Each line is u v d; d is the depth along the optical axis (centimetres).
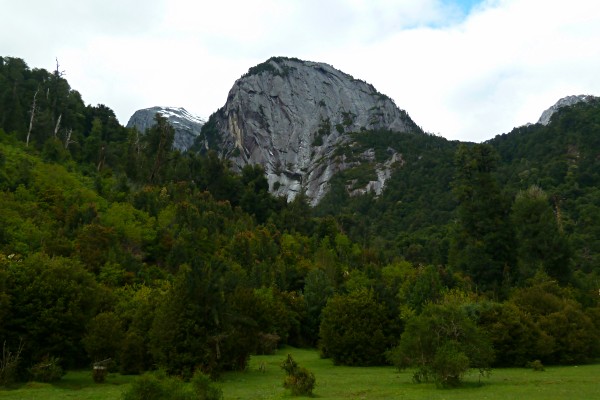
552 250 7038
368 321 4031
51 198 6694
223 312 3123
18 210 5962
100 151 10188
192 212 7806
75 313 3038
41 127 10125
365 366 3897
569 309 4178
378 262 8956
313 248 8838
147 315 3494
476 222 7969
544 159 17038
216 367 2945
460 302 4262
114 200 7794
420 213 17325
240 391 2489
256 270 6350
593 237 10650
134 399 1708
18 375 2841
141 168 10112
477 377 2947
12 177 6956
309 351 5375
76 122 11669
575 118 18912
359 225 13650
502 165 18462
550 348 3756
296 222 10406
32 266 3138
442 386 2500
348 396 2247
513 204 8000
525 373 3225
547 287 5353
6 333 2841
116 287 4909
